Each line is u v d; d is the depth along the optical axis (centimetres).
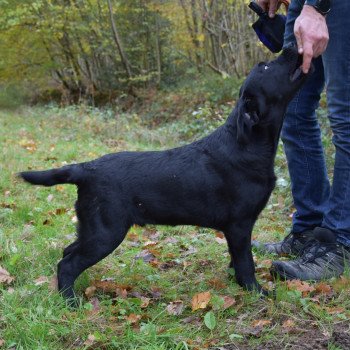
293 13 392
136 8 1727
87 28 1727
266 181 356
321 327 307
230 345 294
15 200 600
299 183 426
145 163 360
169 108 1509
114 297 369
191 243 482
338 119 372
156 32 1736
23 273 394
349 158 373
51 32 1786
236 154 351
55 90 2058
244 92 356
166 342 296
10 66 1992
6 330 304
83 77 1948
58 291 350
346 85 363
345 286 358
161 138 1151
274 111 355
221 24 1505
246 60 1496
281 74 353
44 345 291
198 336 302
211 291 365
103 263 424
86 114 1466
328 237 389
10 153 855
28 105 1958
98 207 350
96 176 354
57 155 898
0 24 1808
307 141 418
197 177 353
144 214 360
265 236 501
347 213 381
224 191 352
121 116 1449
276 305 338
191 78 1698
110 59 1870
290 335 302
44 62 1952
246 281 361
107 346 293
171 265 429
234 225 357
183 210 357
